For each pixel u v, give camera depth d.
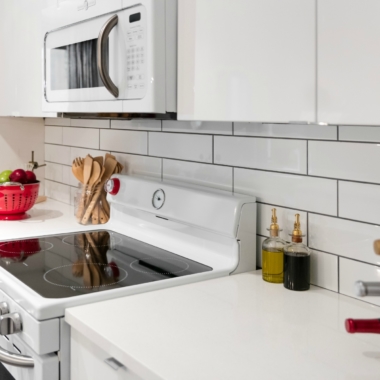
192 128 1.74
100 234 1.89
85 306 1.16
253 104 1.08
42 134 2.74
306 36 0.95
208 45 1.19
